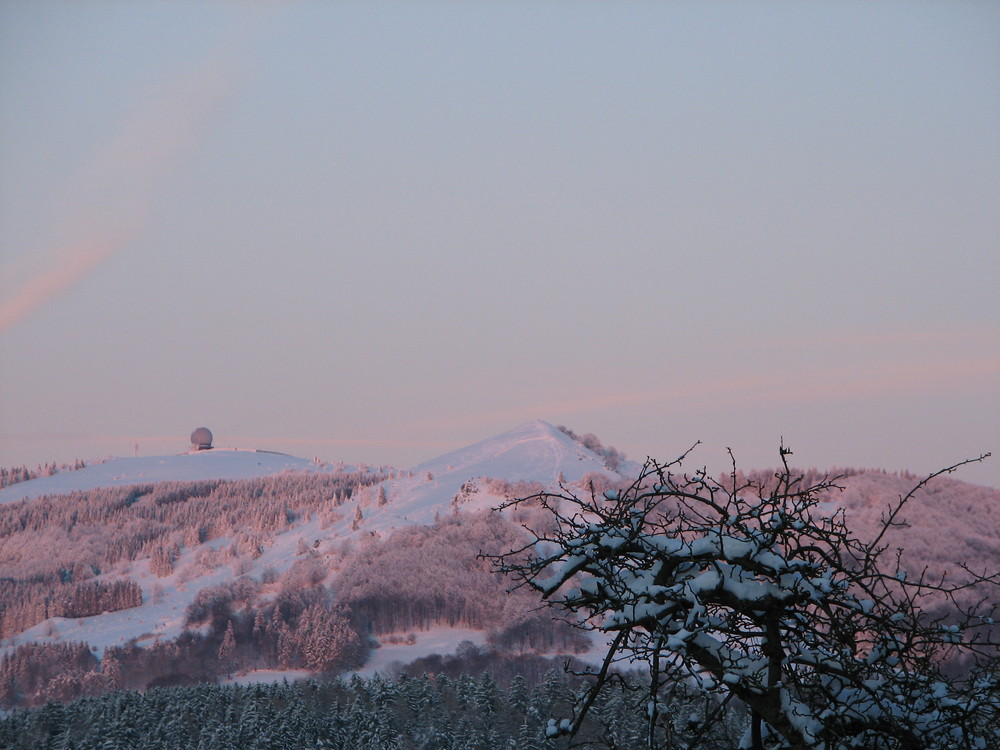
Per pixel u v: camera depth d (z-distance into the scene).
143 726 186.50
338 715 166.88
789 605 15.33
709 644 15.40
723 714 15.50
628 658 15.52
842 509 15.80
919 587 15.40
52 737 188.00
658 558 15.89
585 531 15.99
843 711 15.25
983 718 15.91
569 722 15.62
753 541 15.44
